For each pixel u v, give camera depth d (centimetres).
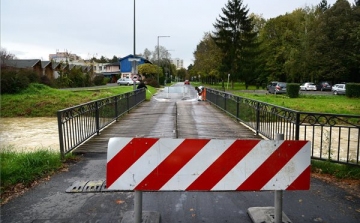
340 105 1994
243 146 303
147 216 346
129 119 1230
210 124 1076
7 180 452
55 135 1106
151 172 299
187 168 300
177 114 1396
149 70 6088
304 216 356
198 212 368
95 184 456
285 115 658
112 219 350
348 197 413
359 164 528
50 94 2341
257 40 5225
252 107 947
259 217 344
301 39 5103
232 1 4741
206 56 5775
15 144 929
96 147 700
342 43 4659
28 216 357
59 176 499
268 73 5734
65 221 345
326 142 928
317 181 477
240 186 304
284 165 306
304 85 4772
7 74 2344
